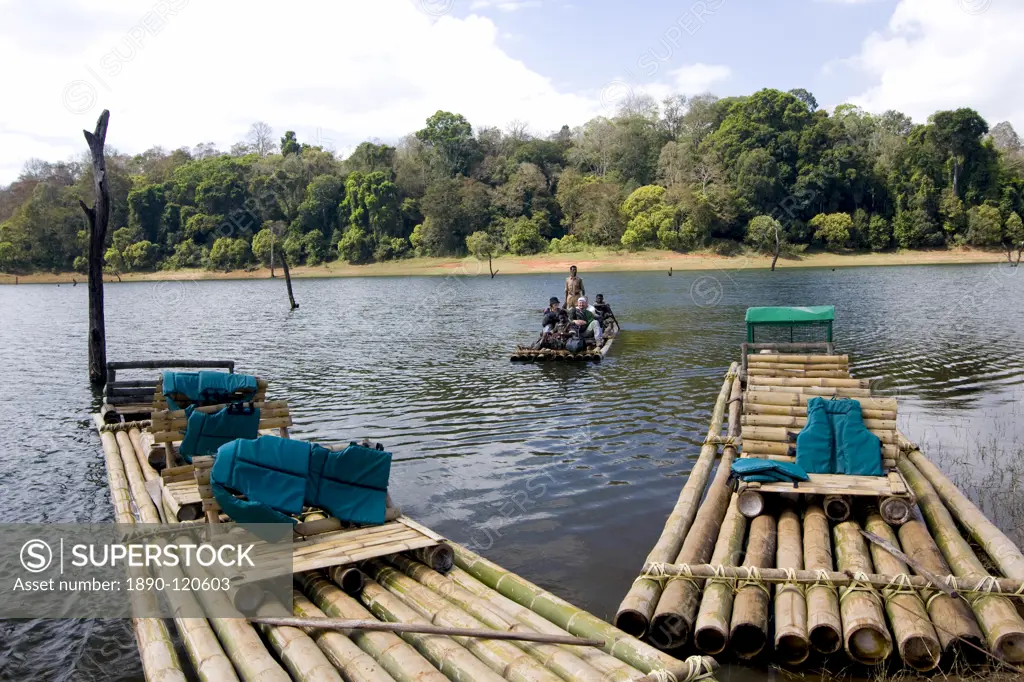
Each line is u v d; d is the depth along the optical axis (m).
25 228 101.44
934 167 95.06
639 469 12.21
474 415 16.31
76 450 14.85
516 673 5.78
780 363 13.99
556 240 99.69
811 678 6.45
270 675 5.79
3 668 7.05
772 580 7.23
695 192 91.44
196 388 10.42
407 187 110.50
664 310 39.31
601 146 112.44
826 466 9.70
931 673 6.32
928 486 10.02
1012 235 91.56
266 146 134.00
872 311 37.31
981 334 28.09
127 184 108.00
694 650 6.85
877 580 7.01
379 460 8.91
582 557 8.97
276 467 8.37
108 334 36.31
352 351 27.36
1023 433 13.98
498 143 125.44
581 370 21.52
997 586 6.77
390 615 6.91
